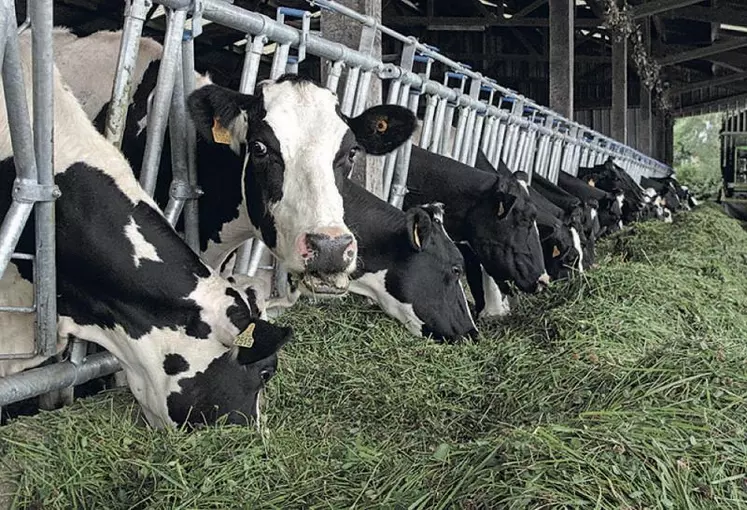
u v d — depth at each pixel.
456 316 5.05
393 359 4.65
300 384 4.20
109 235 3.17
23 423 3.07
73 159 3.18
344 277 3.41
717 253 8.77
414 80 6.18
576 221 8.30
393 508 2.44
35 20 2.78
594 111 25.75
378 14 5.75
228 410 3.26
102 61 4.48
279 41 4.38
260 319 3.22
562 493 2.22
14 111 2.79
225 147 4.05
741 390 3.13
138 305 3.18
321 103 3.62
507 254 6.34
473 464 2.47
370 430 3.87
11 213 2.93
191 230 4.17
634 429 2.68
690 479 2.42
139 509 2.71
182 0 3.61
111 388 3.74
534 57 23.27
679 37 24.38
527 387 4.18
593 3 17.78
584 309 5.18
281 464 2.91
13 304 3.35
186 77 3.97
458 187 6.43
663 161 27.81
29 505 2.72
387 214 4.89
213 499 2.66
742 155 24.70
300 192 3.47
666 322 5.19
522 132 9.51
